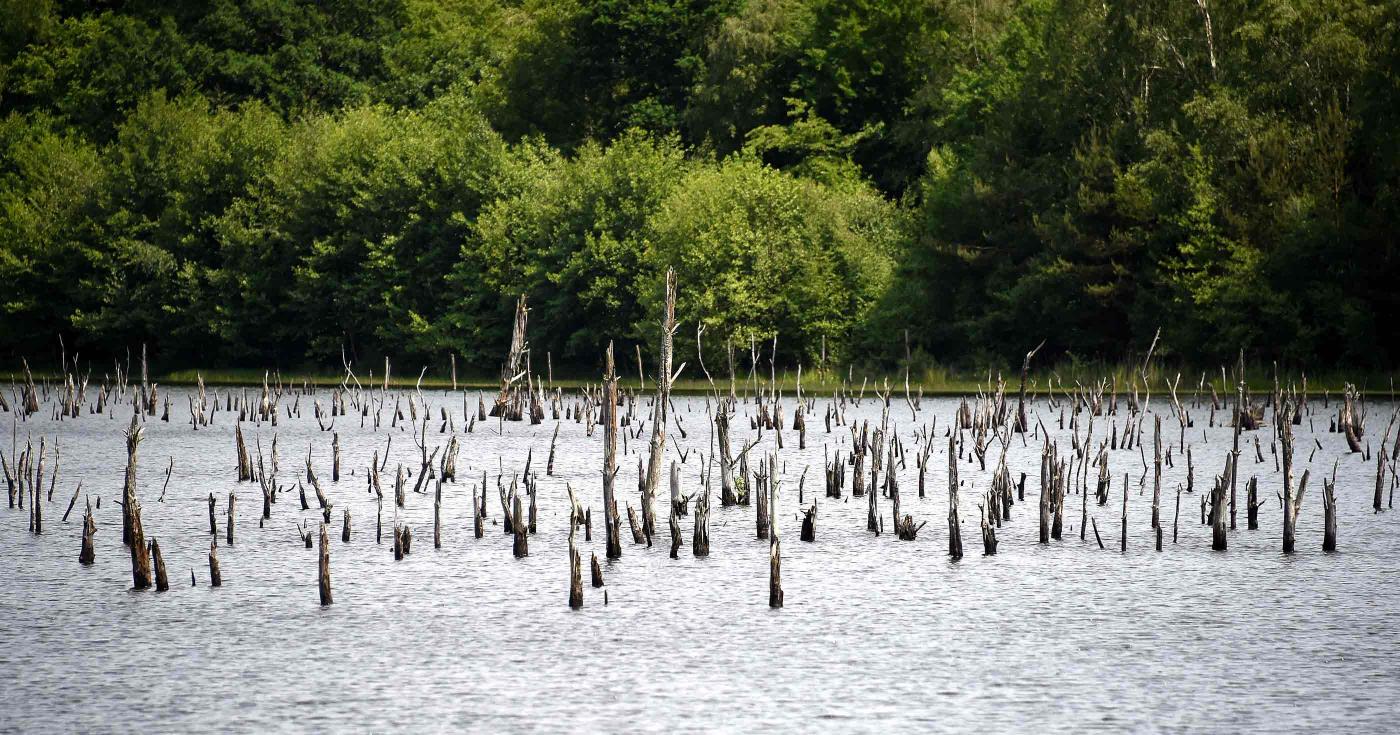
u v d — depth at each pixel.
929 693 43.66
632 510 67.56
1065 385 175.62
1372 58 166.88
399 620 52.25
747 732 40.19
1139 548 65.75
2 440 116.69
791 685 44.44
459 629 51.00
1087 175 181.50
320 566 54.72
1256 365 167.88
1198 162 172.62
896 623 51.75
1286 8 170.88
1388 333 163.88
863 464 86.75
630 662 46.91
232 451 108.44
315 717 41.56
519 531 64.12
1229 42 181.25
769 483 67.62
